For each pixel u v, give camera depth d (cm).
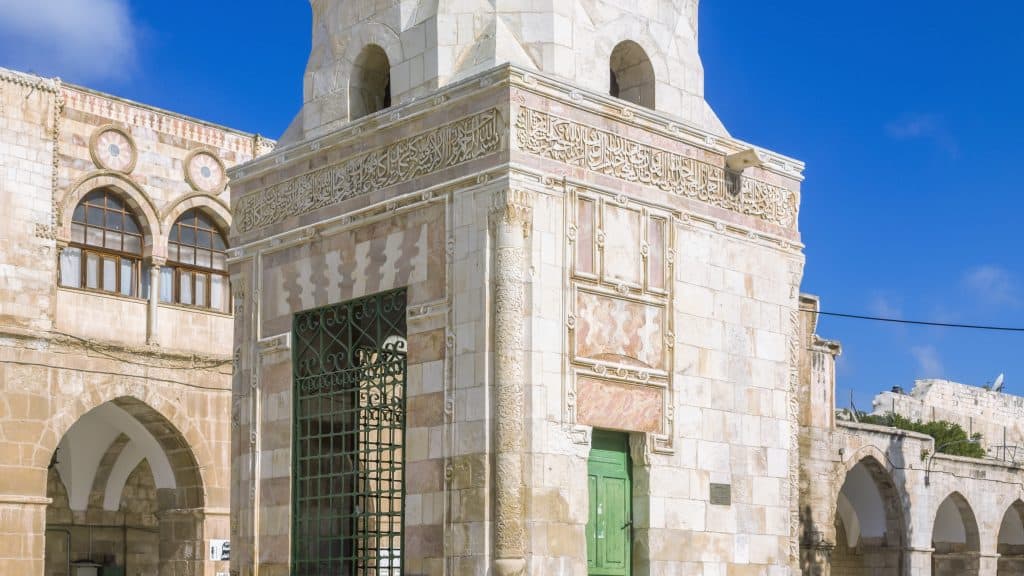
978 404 6531
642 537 1880
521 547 1712
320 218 2072
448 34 1969
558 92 1848
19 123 3284
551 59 1931
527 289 1780
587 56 1980
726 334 2045
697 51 2192
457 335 1817
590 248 1864
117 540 3928
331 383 2033
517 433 1736
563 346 1805
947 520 4959
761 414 2081
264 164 2184
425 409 1850
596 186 1877
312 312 2080
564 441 1781
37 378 3228
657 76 2081
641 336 1916
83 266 3428
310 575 2009
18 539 3145
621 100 1930
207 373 3588
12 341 3191
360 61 2138
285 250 2133
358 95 2145
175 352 3503
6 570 3108
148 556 3997
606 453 1883
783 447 2109
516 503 1720
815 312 3578
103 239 3478
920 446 4481
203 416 3556
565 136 1858
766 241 2142
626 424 1872
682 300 1981
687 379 1970
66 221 3356
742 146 2117
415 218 1914
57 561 3788
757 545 2034
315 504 2034
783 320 2150
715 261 2048
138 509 3997
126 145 3516
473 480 1759
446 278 1844
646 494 1889
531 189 1798
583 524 1786
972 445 5631
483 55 1922
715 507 1978
